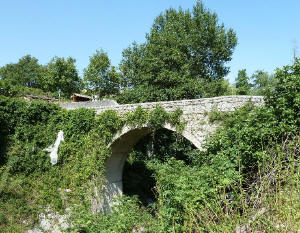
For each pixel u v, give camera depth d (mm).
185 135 12031
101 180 14586
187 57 25000
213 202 5207
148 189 20406
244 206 4332
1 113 13672
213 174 6438
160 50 22609
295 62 8055
